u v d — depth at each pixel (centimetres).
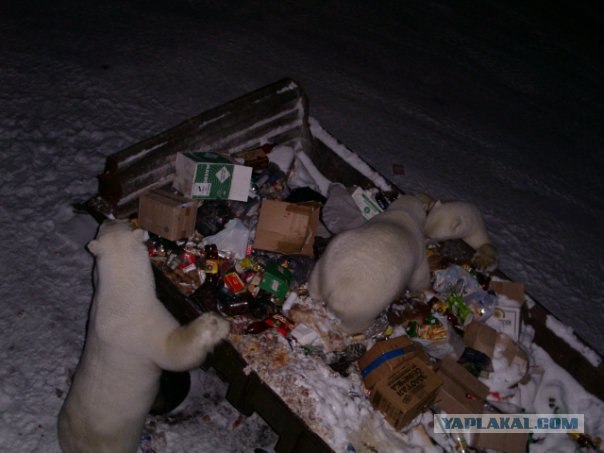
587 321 594
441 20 1032
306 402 338
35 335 394
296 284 411
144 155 409
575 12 1270
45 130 533
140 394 312
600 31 1233
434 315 422
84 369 308
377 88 788
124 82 622
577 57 1103
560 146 840
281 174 486
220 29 767
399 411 344
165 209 397
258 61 736
